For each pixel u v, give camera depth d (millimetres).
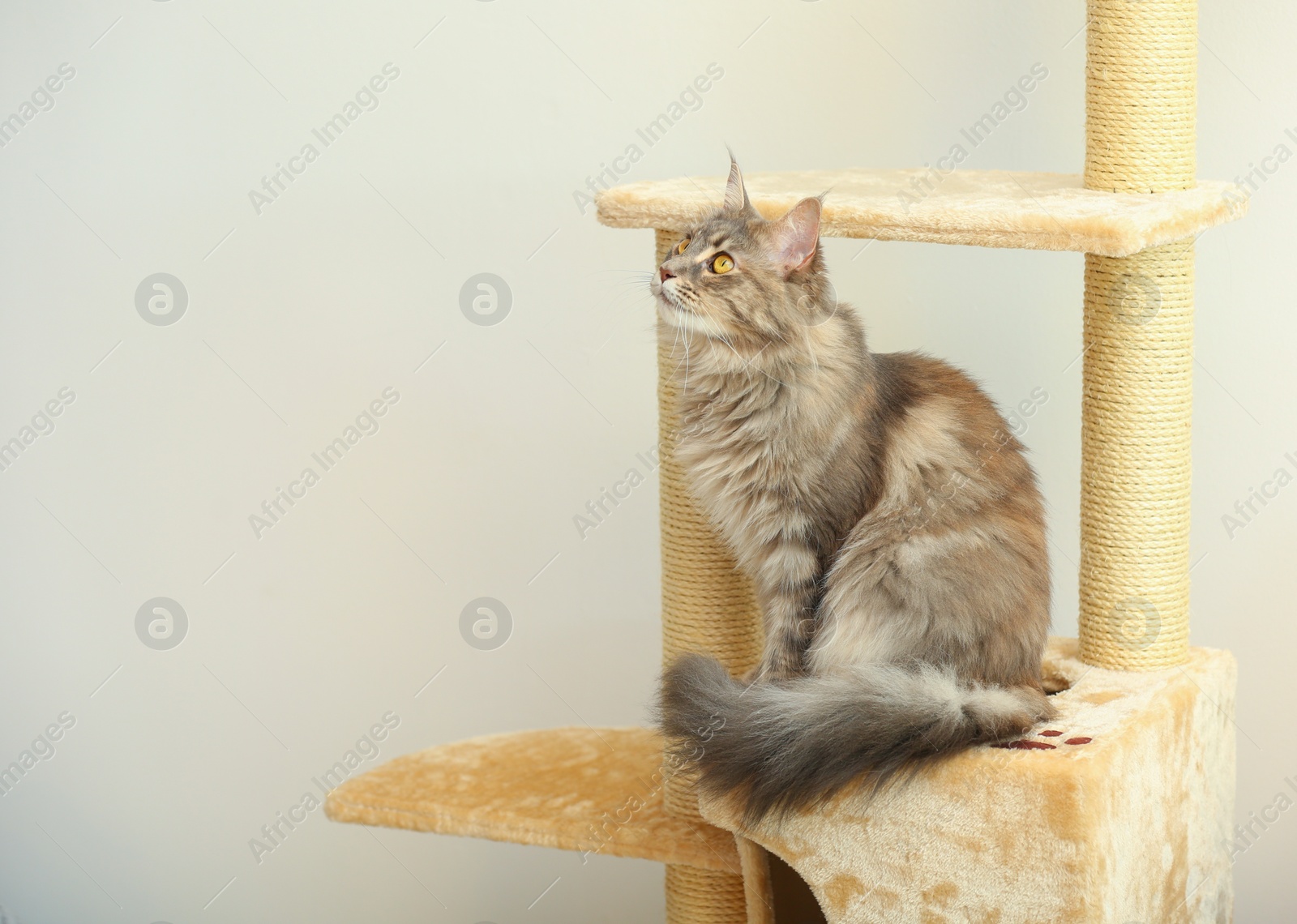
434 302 2934
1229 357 2525
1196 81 2229
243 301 2969
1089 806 1519
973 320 2709
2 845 3242
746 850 1867
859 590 1854
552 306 2904
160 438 3043
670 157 2799
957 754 1601
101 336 3014
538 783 2291
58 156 2949
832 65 2684
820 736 1628
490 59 2807
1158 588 2008
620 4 2742
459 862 3158
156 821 3211
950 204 1853
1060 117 2553
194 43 2863
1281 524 2545
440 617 3080
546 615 3055
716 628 2152
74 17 2877
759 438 1899
